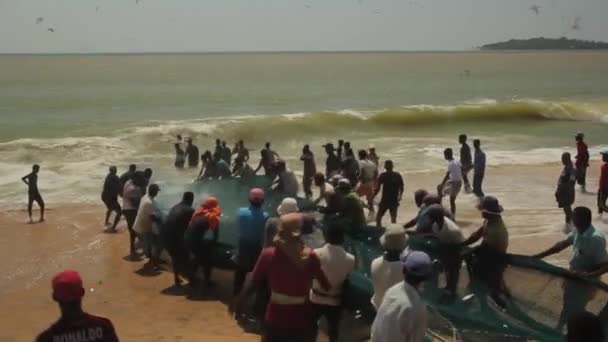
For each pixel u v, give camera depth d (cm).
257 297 733
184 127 2997
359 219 916
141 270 1087
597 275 635
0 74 11025
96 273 1071
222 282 1014
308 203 1110
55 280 360
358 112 3591
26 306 924
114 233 1345
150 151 2739
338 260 644
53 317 882
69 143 2525
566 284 646
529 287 667
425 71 13050
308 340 515
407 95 6444
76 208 1591
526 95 6444
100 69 13975
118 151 2608
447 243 719
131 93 6412
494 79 9869
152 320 854
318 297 654
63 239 1294
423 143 2898
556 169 2117
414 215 1469
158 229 1070
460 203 1581
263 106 5034
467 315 650
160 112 4444
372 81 9188
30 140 2525
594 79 9875
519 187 1800
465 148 1725
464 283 696
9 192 1781
